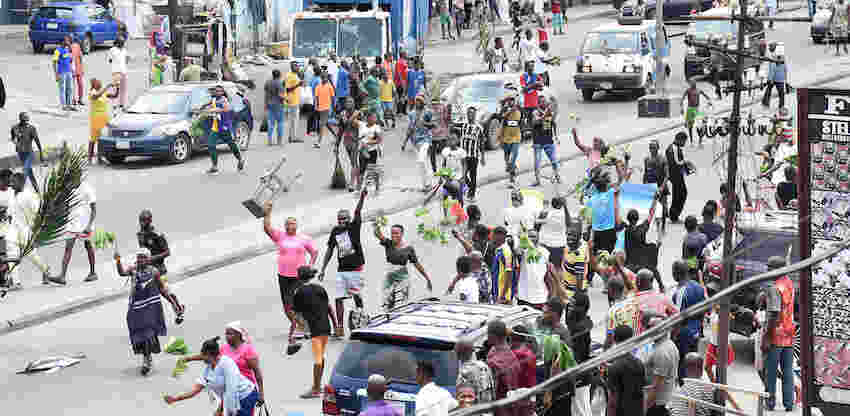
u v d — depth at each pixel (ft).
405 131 199.52
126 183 157.38
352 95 197.98
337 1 228.84
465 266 81.15
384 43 218.79
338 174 150.92
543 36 258.37
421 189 150.41
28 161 145.48
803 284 57.62
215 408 68.74
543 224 98.48
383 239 88.79
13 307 102.58
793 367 75.77
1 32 289.74
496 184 154.81
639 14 276.41
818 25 266.36
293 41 220.02
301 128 201.57
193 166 169.27
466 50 282.56
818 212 57.67
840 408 59.72
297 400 78.69
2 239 106.32
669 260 115.44
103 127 170.19
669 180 130.52
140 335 84.84
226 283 111.75
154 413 77.36
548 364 64.64
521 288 87.35
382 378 56.44
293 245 89.71
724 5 273.95
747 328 85.25
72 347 93.20
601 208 103.71
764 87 212.02
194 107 175.73
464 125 142.31
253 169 165.99
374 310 100.58
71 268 116.78
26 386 83.51
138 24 288.92
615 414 61.57
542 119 150.61
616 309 74.64
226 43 223.30
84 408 78.48
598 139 127.44
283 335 94.63
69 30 254.06
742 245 89.71
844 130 56.39
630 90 229.66
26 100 208.74
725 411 65.46
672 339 76.79
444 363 58.95
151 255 96.12
